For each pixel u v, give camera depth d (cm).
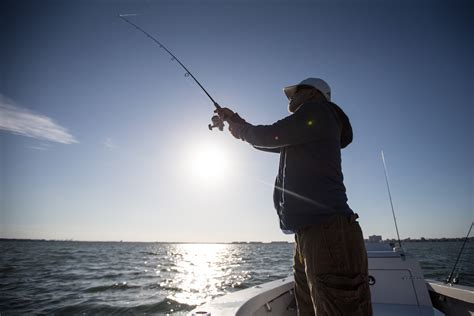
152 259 4028
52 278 1809
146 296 1191
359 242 110
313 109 121
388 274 297
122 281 1659
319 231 108
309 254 109
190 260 3884
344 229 108
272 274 2039
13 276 1914
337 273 103
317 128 119
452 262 2344
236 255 5578
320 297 104
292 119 119
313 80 138
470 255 3206
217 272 2209
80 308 983
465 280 1210
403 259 300
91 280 1708
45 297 1181
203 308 175
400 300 286
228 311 166
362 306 101
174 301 1088
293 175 120
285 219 120
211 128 184
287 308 280
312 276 107
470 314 242
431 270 1683
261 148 157
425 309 267
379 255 305
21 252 5375
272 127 122
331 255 105
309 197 114
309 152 119
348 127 140
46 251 5916
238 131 141
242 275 1984
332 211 109
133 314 907
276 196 137
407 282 291
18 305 1037
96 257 4234
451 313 272
